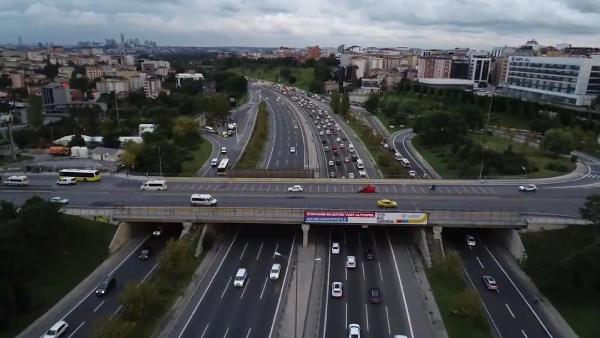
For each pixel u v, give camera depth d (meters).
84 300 77.12
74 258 86.38
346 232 104.50
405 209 101.88
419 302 78.38
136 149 142.62
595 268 79.12
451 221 93.56
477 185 123.38
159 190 117.00
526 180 127.56
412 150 194.12
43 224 82.19
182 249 83.62
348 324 72.25
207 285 83.06
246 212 95.31
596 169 142.38
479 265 90.00
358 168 158.12
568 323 72.81
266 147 193.50
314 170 143.00
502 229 98.56
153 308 74.38
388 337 69.06
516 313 75.19
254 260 92.06
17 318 70.69
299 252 95.00
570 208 103.06
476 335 69.31
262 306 77.06
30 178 128.75
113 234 95.12
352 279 85.25
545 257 83.12
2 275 73.19
